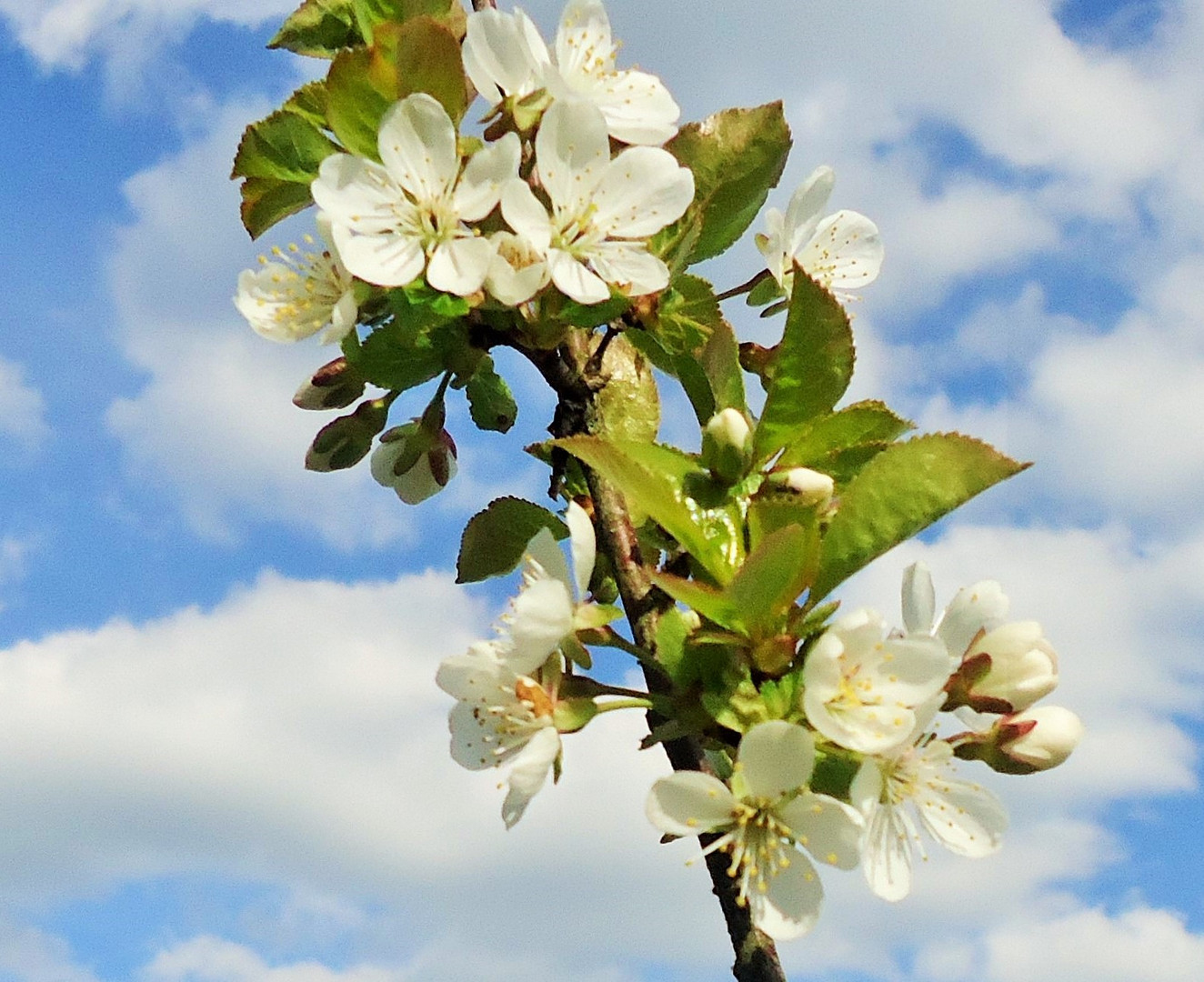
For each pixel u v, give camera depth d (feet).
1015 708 1.35
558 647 1.34
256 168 1.43
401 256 1.36
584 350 1.42
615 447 1.32
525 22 1.39
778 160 1.46
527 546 1.35
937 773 1.34
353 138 1.38
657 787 1.28
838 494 1.39
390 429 1.53
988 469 1.30
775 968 1.31
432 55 1.36
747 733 1.28
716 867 1.32
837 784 1.30
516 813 1.32
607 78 1.43
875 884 1.31
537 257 1.36
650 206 1.39
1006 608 1.37
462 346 1.40
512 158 1.36
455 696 1.35
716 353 1.41
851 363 1.38
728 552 1.35
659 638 1.32
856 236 1.53
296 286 1.45
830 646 1.28
